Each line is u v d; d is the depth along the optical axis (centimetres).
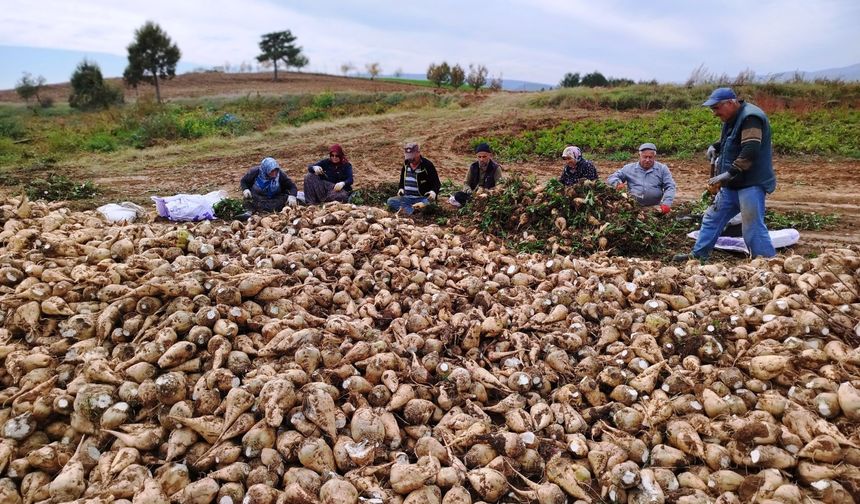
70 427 325
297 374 346
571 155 812
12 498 290
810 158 1456
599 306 457
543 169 1443
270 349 371
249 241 603
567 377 387
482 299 477
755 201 577
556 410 353
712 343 387
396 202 882
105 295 410
